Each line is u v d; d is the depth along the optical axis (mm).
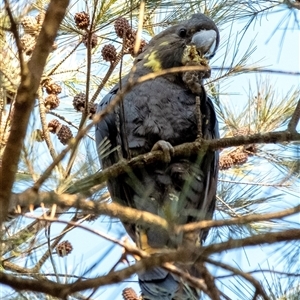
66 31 8203
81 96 7750
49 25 4066
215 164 7672
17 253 4891
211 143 6270
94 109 7719
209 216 6402
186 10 8758
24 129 3840
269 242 3586
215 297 3584
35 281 3639
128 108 7824
